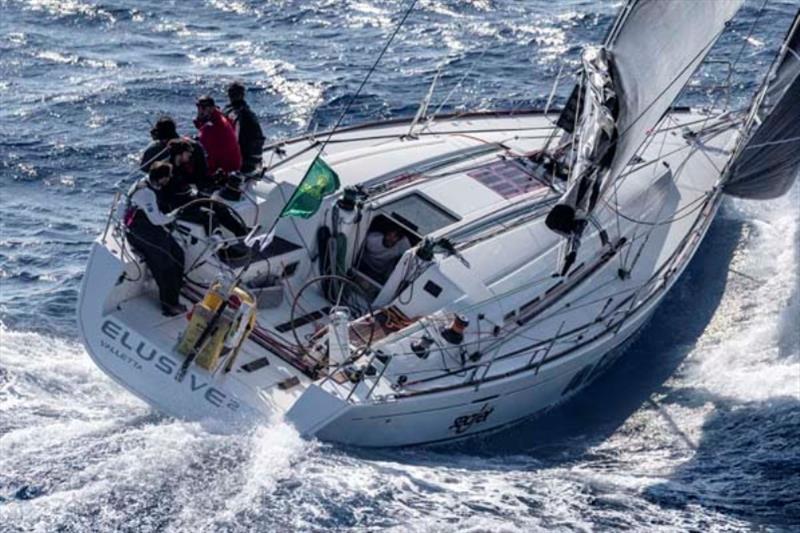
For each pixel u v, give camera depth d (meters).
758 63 54.84
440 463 31.97
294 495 28.73
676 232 38.66
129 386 31.36
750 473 32.31
